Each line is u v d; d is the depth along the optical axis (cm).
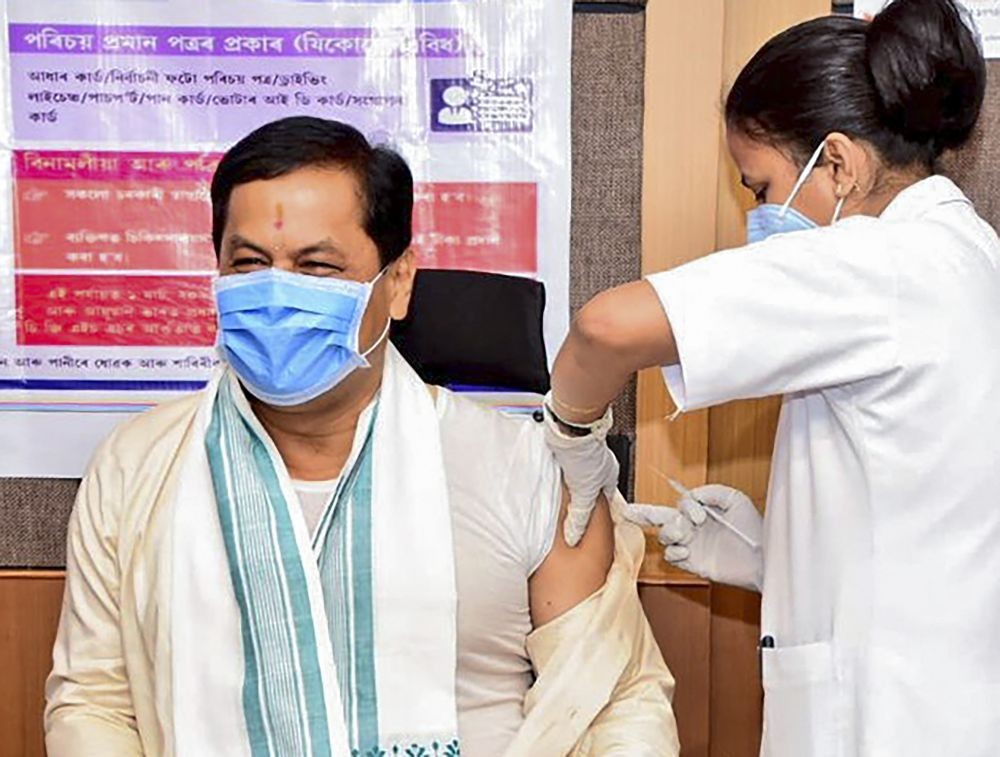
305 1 163
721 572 153
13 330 167
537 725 128
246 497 125
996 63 167
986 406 116
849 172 121
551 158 166
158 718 125
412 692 124
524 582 132
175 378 169
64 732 127
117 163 165
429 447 129
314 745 121
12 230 165
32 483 170
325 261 119
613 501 150
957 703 117
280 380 119
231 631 123
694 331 111
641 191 167
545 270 168
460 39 164
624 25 165
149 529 127
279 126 121
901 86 117
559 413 124
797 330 112
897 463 117
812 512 126
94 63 163
